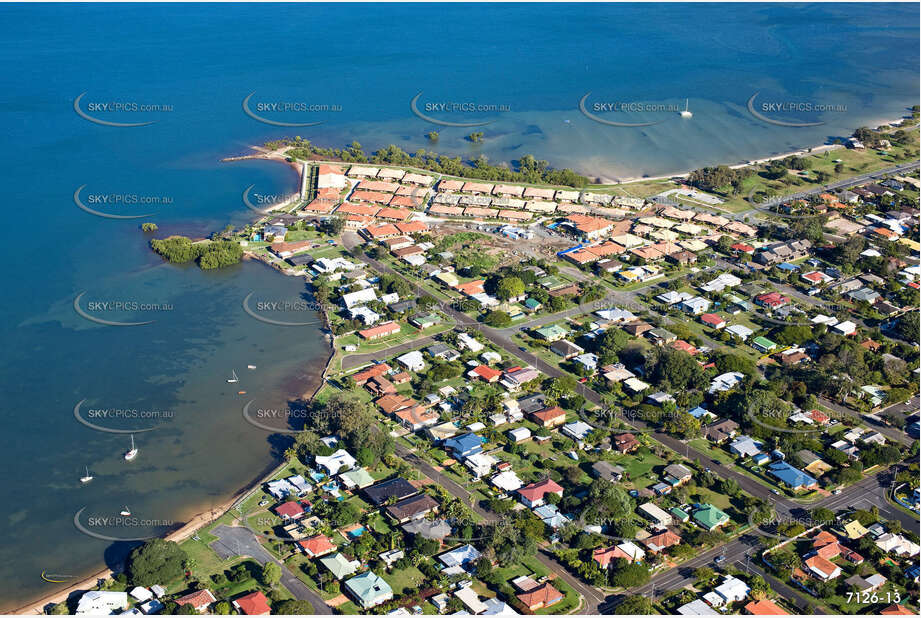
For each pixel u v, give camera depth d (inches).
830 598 7485.2
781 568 7770.7
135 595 7386.8
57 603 7431.1
